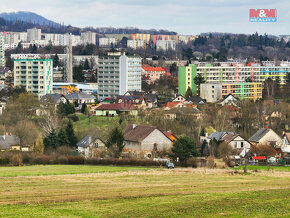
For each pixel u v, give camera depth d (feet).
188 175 536.01
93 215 358.02
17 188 455.22
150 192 434.71
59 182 487.61
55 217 352.28
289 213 360.69
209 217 350.84
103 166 622.95
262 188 457.68
